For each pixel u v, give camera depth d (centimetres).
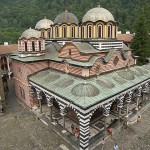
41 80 3077
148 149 2253
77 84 2531
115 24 3294
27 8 14300
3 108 3425
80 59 2855
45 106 3444
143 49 5138
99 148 2272
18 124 2855
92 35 3180
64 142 2398
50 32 4150
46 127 2758
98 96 2319
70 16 3741
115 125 2752
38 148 2294
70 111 2955
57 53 3525
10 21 13938
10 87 4844
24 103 3638
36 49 3438
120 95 2623
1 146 2339
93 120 2905
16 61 3600
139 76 3281
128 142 2389
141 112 3219
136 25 5203
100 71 2870
